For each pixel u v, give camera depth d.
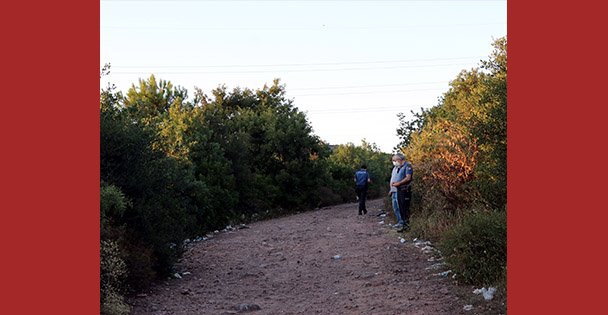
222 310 9.56
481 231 9.95
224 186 24.75
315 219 23.02
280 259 13.80
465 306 8.55
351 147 50.28
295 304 9.70
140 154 11.91
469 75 26.33
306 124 33.75
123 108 13.17
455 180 15.19
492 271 9.61
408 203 16.55
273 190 30.66
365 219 21.19
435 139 18.70
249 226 23.02
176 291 11.02
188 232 18.62
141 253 10.94
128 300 10.11
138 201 11.62
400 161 16.67
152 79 33.50
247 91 41.81
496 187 12.51
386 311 8.73
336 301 9.64
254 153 32.53
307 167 33.56
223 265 13.55
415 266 11.79
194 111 27.08
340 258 13.26
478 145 14.10
